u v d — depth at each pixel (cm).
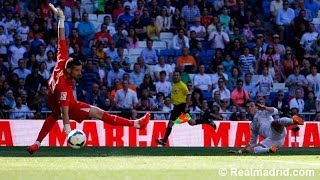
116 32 4581
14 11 4509
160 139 3678
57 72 2391
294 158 2688
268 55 4591
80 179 1708
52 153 2925
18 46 4344
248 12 4825
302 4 4984
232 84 4444
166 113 3994
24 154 2823
